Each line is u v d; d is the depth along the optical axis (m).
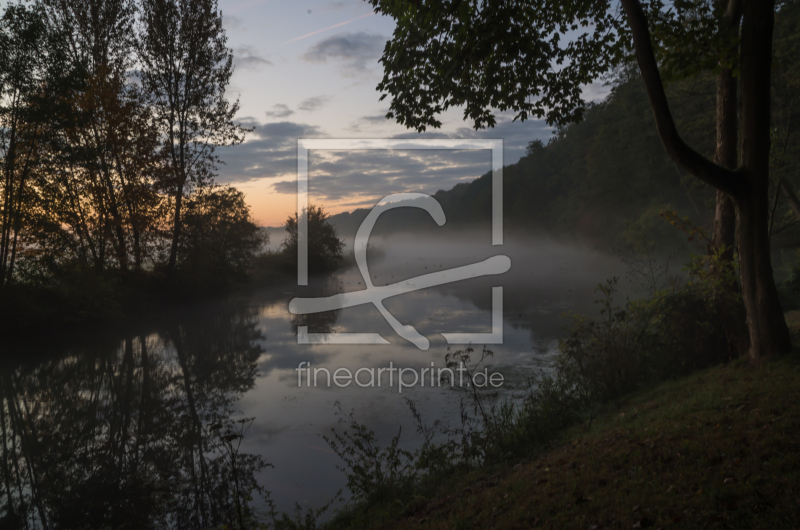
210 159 30.92
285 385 13.30
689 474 4.10
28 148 20.92
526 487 5.03
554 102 8.75
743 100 6.77
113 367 16.88
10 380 15.34
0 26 19.77
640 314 9.46
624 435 5.62
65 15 26.17
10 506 7.61
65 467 9.00
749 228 6.94
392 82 8.30
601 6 8.38
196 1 29.28
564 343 9.73
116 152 26.34
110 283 24.66
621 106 38.72
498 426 7.65
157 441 10.07
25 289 20.59
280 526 5.70
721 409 5.46
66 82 21.34
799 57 17.08
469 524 4.56
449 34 7.75
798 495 3.39
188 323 25.83
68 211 23.39
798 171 17.56
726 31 7.03
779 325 6.87
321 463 8.27
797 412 4.72
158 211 28.75
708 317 8.68
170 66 29.20
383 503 6.16
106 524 6.93
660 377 8.51
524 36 7.76
